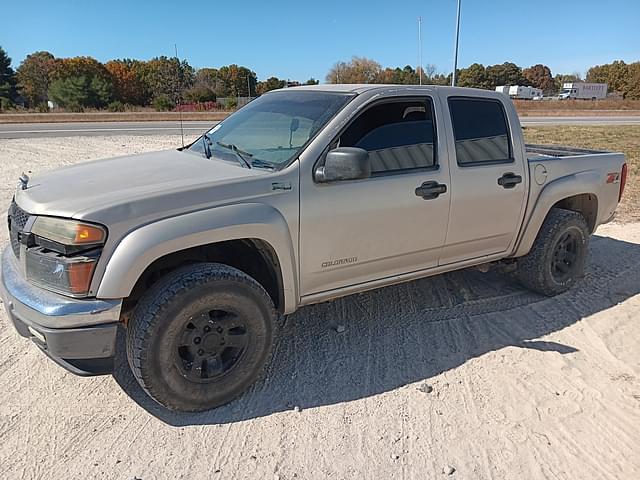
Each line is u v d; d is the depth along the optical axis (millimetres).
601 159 5043
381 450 2771
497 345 3924
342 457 2717
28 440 2822
